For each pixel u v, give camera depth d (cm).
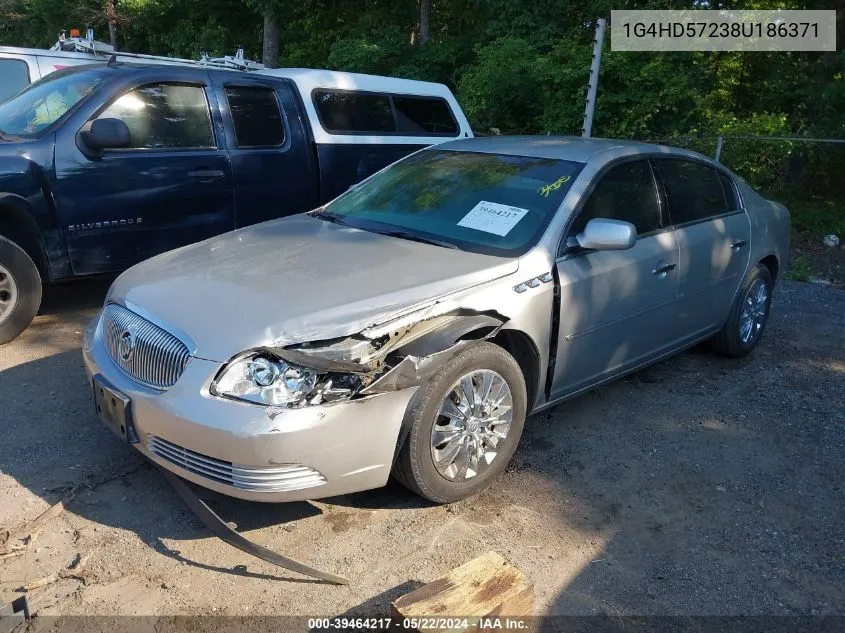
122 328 336
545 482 378
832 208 1176
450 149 488
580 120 1251
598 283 402
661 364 546
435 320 331
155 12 2372
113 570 300
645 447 420
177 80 588
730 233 508
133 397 314
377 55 1698
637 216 442
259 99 637
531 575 307
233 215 619
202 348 299
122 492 352
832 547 337
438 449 335
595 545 330
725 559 325
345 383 301
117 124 528
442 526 337
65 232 532
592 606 292
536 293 369
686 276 468
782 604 299
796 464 411
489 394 349
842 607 299
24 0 2748
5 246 502
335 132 685
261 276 343
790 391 509
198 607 281
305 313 308
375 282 337
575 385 414
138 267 382
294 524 334
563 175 421
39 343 531
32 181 509
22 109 577
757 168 1145
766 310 575
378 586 297
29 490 350
